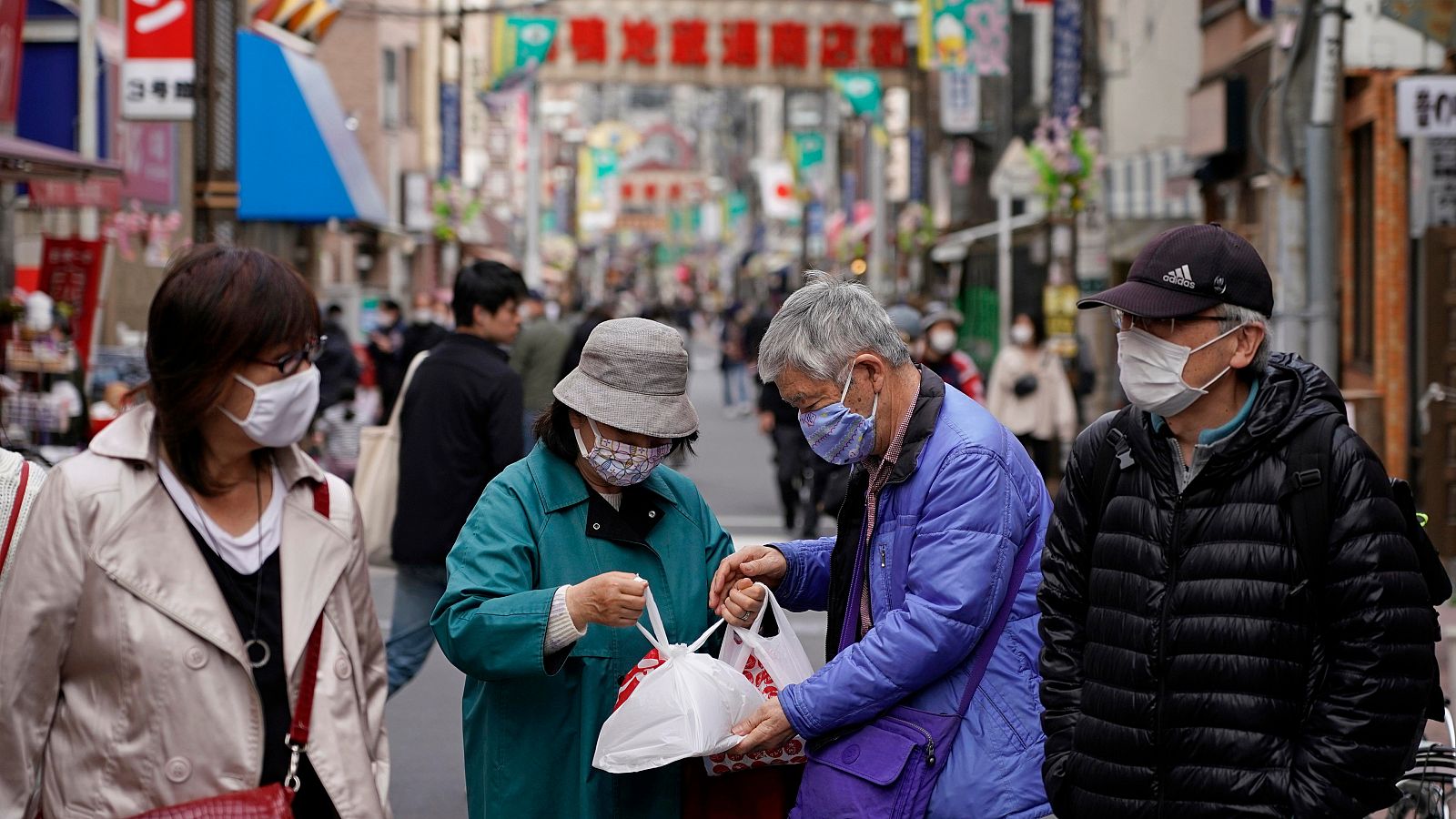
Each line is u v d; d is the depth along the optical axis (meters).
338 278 82.56
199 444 7.73
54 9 38.53
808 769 9.80
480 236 102.81
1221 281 8.09
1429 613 8.03
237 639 7.64
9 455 9.87
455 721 19.80
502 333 16.77
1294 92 24.92
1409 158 35.78
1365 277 39.28
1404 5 30.44
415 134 97.31
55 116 38.69
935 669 9.48
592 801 10.00
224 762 7.55
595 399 9.85
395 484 16.97
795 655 10.42
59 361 29.55
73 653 7.59
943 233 94.62
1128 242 59.50
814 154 136.12
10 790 7.49
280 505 8.00
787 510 36.50
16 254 42.38
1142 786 8.22
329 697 7.86
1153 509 8.34
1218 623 8.05
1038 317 34.00
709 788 10.27
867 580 10.07
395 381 49.69
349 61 88.31
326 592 7.93
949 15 65.06
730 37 104.19
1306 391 8.20
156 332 7.59
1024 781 9.53
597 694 10.13
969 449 9.65
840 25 104.25
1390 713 7.84
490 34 91.12
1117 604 8.39
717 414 79.19
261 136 59.03
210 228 45.91
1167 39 54.59
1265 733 7.98
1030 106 82.56
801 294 9.84
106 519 7.62
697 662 9.77
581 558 10.23
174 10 38.22
